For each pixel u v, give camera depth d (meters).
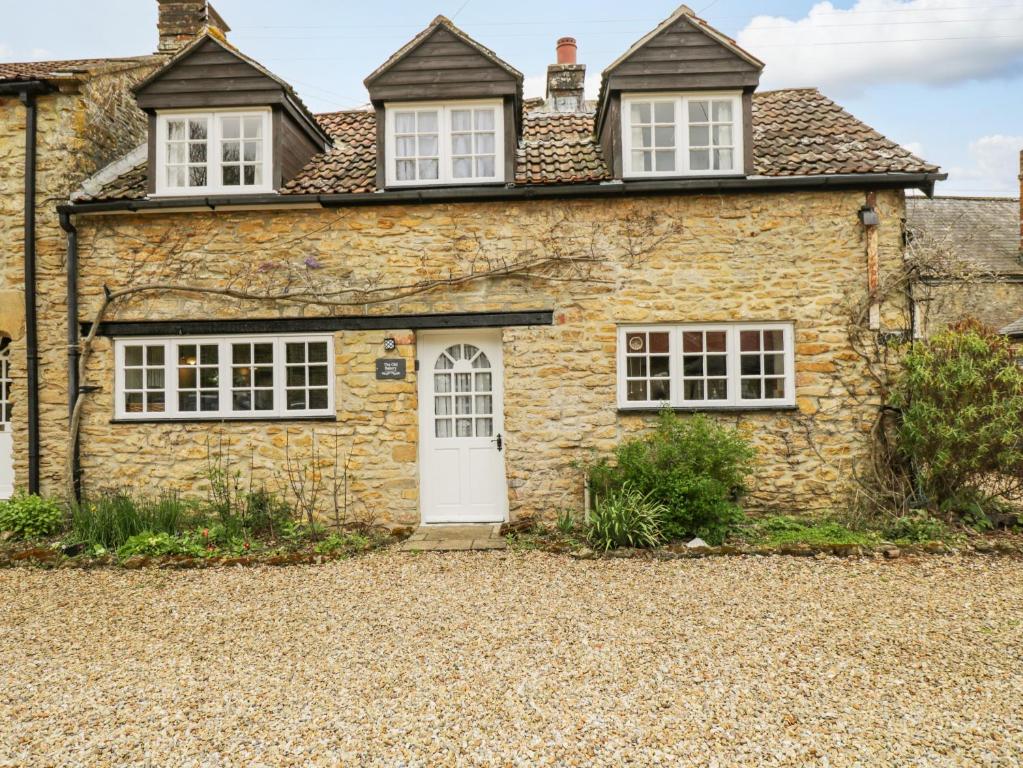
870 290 6.95
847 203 7.03
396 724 3.24
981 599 4.81
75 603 5.10
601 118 7.77
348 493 7.27
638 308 7.13
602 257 7.15
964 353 6.41
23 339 7.43
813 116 8.11
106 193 7.38
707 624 4.43
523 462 7.16
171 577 5.72
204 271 7.32
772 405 7.06
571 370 7.16
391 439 7.24
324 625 4.58
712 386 7.23
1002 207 17.48
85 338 7.40
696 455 6.45
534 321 7.17
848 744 3.01
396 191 7.09
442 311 7.23
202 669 3.92
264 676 3.81
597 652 4.02
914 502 6.75
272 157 7.27
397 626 4.52
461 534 6.95
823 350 7.03
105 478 7.34
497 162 7.26
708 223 7.11
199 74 7.26
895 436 6.97
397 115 7.46
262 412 7.35
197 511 6.95
